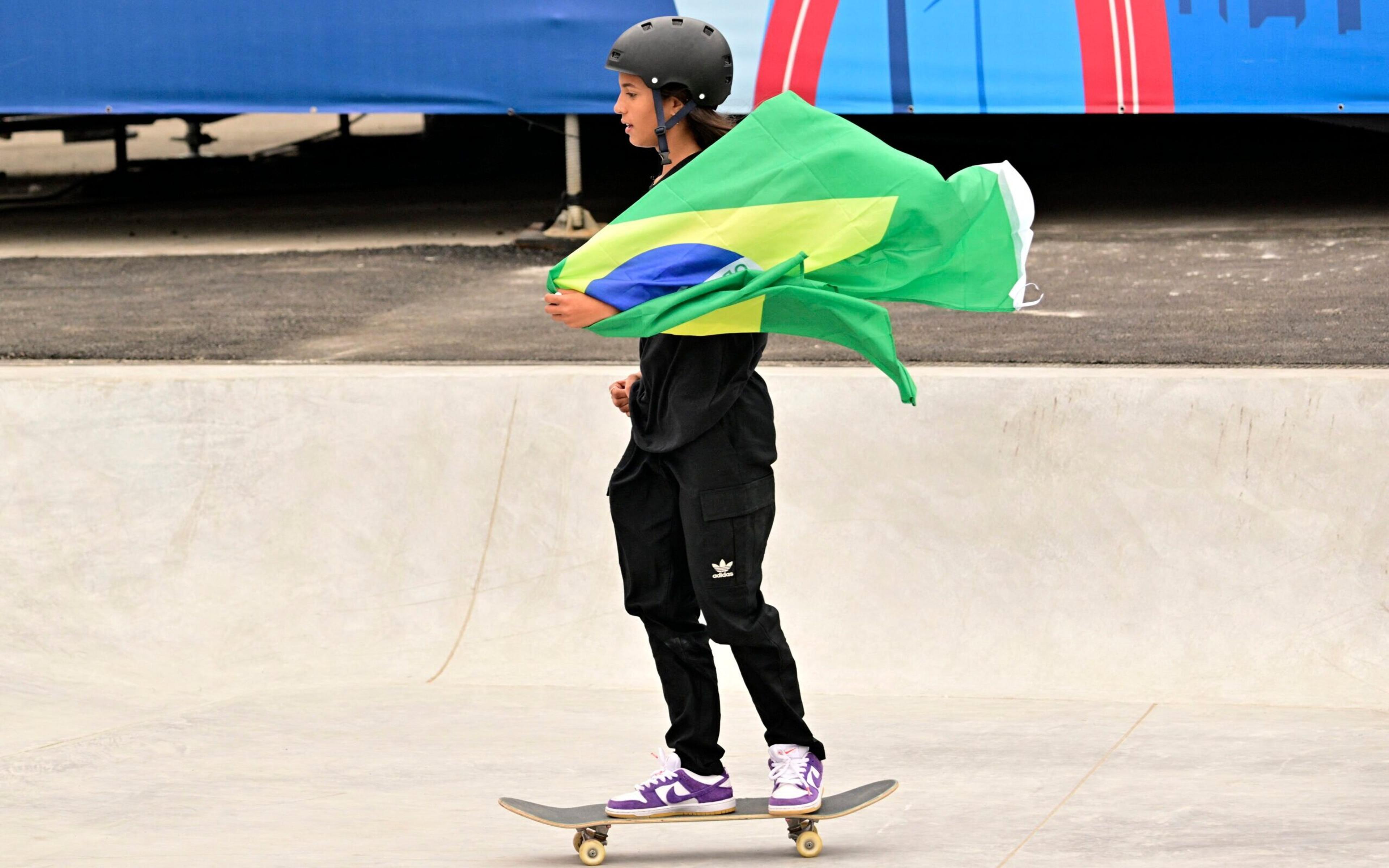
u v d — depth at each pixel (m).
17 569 9.80
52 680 8.92
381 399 10.43
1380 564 8.78
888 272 5.28
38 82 18.61
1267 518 9.07
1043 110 17.81
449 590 9.59
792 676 5.46
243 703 8.34
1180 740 7.32
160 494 10.18
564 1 18.00
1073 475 9.42
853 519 9.52
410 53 18.28
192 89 18.56
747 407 5.41
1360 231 17.39
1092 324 13.58
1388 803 6.13
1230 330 13.01
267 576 9.77
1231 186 21.42
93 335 14.09
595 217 20.31
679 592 5.55
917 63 17.81
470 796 6.57
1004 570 9.16
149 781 6.84
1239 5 17.44
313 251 18.80
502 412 10.28
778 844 5.80
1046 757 7.06
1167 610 8.83
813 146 5.21
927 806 6.28
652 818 5.42
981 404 9.75
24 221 22.19
